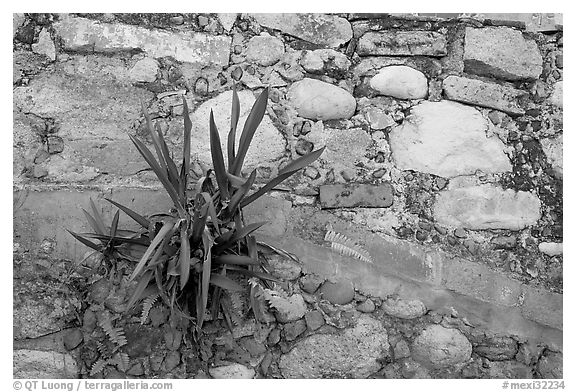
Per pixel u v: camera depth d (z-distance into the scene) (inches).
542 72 92.8
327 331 89.5
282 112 90.7
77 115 88.8
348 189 90.3
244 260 80.3
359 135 91.0
